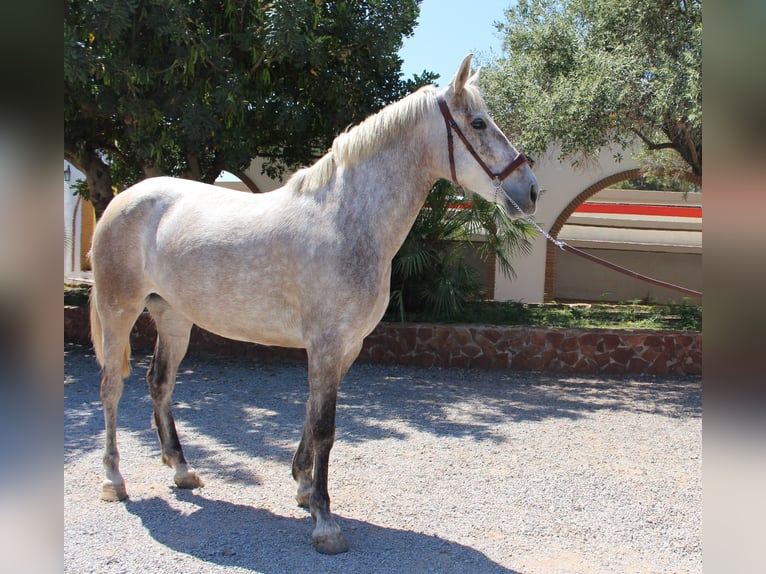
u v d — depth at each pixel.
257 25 7.65
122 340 3.86
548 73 9.83
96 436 5.08
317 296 3.20
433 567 3.06
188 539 3.29
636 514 3.78
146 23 6.94
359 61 8.69
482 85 10.47
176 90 7.46
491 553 3.23
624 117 8.45
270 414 5.91
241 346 8.53
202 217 3.58
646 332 8.23
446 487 4.14
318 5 8.08
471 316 9.59
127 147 9.37
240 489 4.03
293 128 8.40
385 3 8.38
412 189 3.34
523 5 11.10
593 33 9.24
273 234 3.35
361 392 6.88
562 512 3.78
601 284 18.27
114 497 3.77
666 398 6.95
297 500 3.81
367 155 3.30
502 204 3.23
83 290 12.22
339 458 4.69
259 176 13.78
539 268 14.09
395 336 8.39
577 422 5.93
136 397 6.39
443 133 3.25
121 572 2.93
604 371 8.20
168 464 4.04
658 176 12.82
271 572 2.97
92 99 7.56
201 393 6.63
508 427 5.68
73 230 17.38
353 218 3.24
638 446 5.21
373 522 3.57
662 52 7.86
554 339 8.20
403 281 9.30
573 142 8.62
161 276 3.67
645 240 17.89
